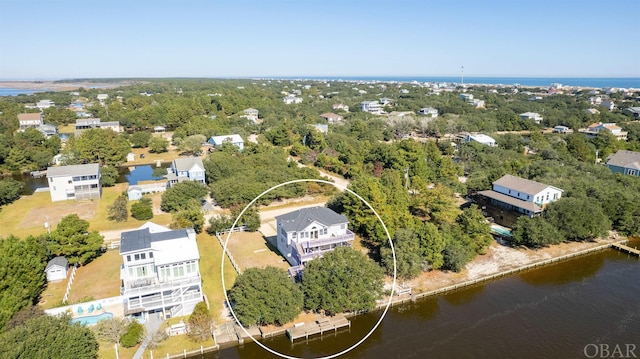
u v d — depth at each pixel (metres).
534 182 69.44
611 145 112.44
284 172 87.19
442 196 65.69
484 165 100.69
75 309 42.34
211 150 119.75
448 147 119.50
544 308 47.16
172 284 42.94
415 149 99.25
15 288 40.25
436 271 54.62
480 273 54.38
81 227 52.97
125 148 112.56
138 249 43.34
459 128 152.62
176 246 45.66
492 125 156.88
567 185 71.00
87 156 101.69
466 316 45.59
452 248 53.50
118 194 84.62
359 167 95.50
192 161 88.19
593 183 73.62
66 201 79.81
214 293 47.25
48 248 50.28
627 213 65.38
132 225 67.12
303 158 107.50
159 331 39.81
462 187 81.88
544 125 168.88
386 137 143.00
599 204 65.62
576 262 58.69
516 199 68.62
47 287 47.66
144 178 97.62
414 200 69.75
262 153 101.50
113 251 57.62
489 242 58.53
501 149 113.50
